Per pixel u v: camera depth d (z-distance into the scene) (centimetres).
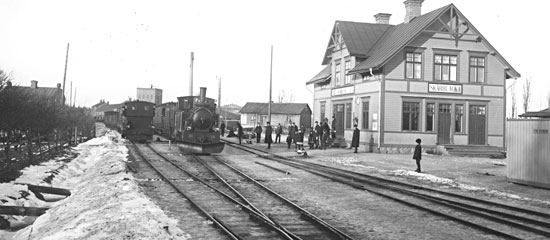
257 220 999
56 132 2619
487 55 3173
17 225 1119
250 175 1858
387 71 3003
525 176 1645
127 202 1081
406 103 3039
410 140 3033
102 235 806
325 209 1188
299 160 2538
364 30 3597
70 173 2036
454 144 3097
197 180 1645
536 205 1284
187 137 2777
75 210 1098
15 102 1584
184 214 1064
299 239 819
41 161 2097
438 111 3081
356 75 3350
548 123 1559
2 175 1466
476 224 983
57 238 826
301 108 8050
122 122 4238
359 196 1390
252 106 8669
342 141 3472
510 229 986
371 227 991
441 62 3108
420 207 1187
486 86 3166
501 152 2958
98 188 1381
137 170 1922
